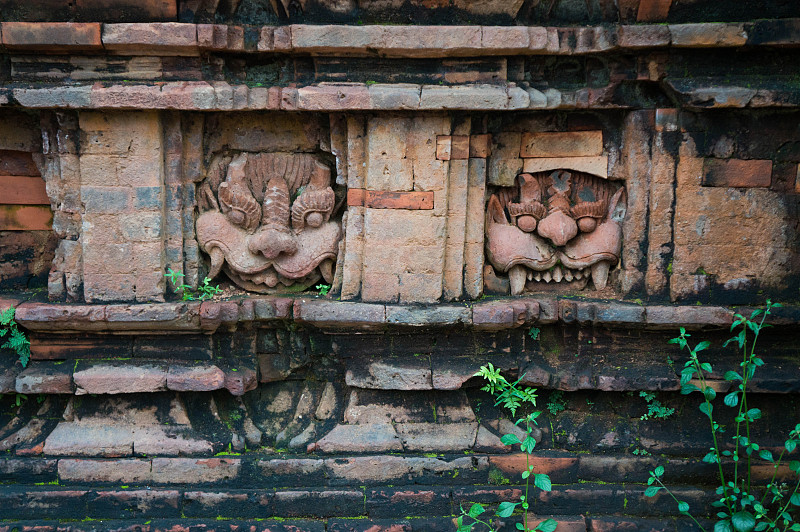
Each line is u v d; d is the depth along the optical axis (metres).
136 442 4.67
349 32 4.35
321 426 4.89
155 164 4.50
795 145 4.60
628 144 4.77
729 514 4.52
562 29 4.51
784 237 4.69
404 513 4.70
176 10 4.31
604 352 4.88
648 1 4.36
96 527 4.53
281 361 5.00
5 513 4.57
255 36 4.46
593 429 4.90
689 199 4.67
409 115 4.52
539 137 4.83
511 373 4.87
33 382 4.59
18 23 4.19
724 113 4.57
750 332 4.77
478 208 4.79
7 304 4.59
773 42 4.31
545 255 4.95
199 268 4.86
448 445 4.76
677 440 4.80
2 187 4.86
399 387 4.76
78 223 4.61
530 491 4.73
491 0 4.41
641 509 4.73
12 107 4.42
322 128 4.74
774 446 4.75
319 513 4.67
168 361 4.76
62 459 4.63
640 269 4.87
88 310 4.51
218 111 4.62
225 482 4.69
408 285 4.72
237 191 4.73
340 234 4.88
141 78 4.41
